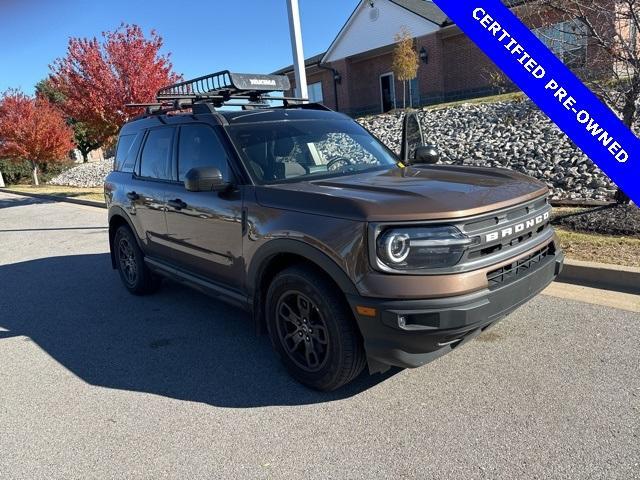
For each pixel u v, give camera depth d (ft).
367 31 77.77
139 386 12.40
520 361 11.97
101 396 12.03
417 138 18.81
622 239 18.94
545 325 13.75
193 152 14.61
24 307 19.48
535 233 11.28
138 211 17.38
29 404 11.89
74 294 20.70
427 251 9.21
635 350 12.07
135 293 19.61
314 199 10.66
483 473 8.41
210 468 9.14
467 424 9.78
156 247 16.92
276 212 11.30
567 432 9.28
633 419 9.52
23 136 85.76
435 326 9.12
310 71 88.89
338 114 16.48
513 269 10.32
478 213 9.61
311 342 11.18
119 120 55.67
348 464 8.95
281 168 12.99
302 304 11.21
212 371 12.91
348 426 10.09
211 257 13.80
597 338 12.80
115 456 9.68
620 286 15.90
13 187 100.07
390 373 11.97
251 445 9.72
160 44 55.88
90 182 82.43
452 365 12.05
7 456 9.93
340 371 10.59
